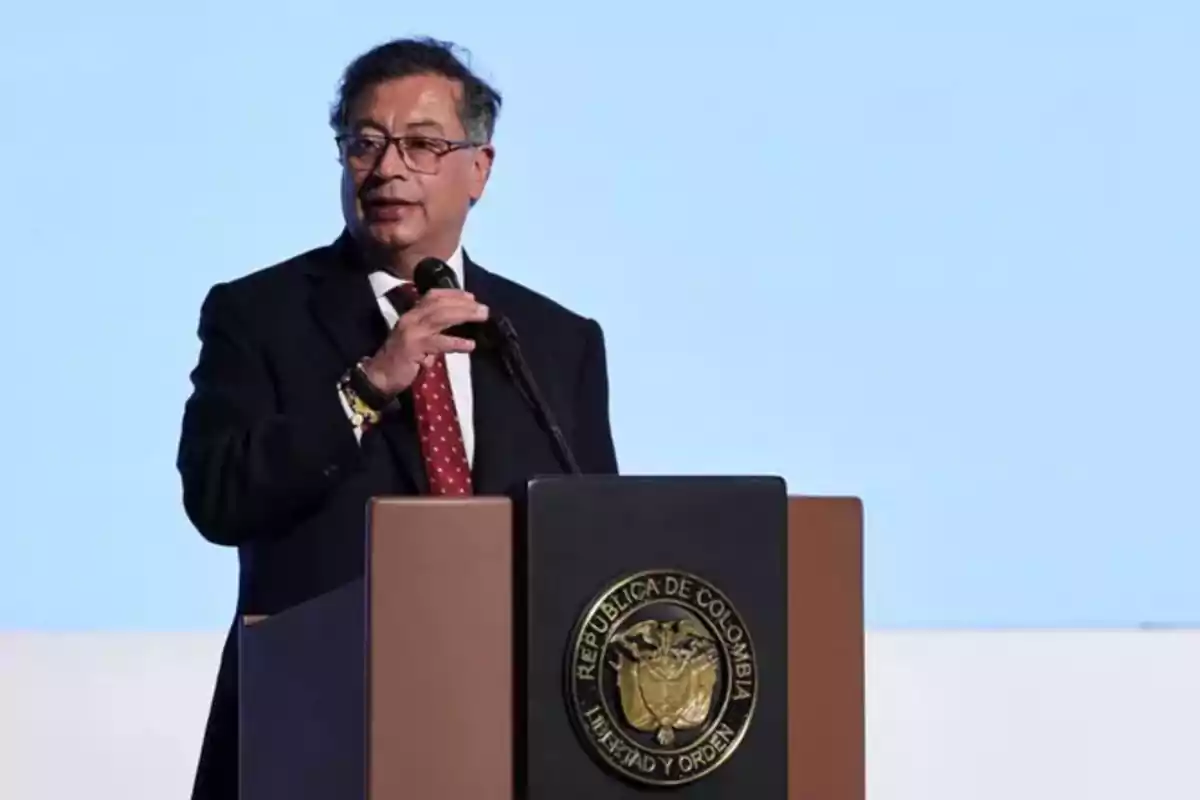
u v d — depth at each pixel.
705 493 5.00
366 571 4.92
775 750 5.01
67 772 10.33
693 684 4.91
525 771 4.87
